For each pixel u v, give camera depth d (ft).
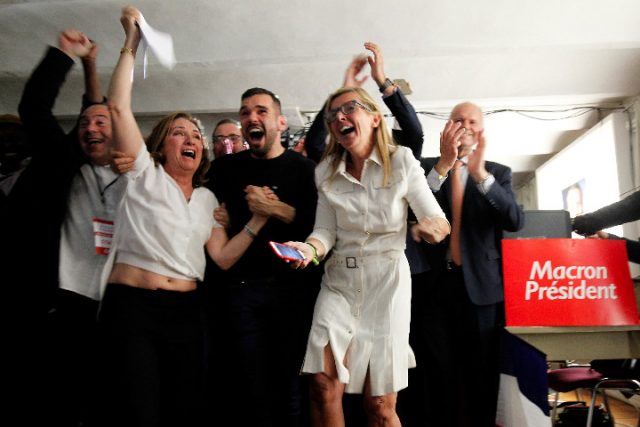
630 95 20.29
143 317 6.58
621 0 15.72
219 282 8.03
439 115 22.72
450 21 16.28
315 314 6.59
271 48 16.89
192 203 7.53
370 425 6.27
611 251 8.28
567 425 11.29
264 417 7.54
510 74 19.86
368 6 16.47
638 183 20.44
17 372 7.15
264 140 8.40
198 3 16.60
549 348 8.23
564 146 26.17
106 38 16.88
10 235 7.16
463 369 8.20
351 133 6.68
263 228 8.05
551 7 15.96
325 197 6.95
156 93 21.08
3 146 8.72
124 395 6.26
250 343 7.68
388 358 6.17
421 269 8.09
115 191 7.40
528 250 8.27
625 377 10.96
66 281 7.07
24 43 17.24
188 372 6.88
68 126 23.22
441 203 8.52
